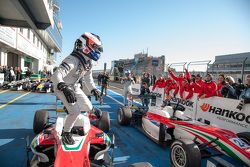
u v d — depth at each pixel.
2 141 5.12
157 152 4.96
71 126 2.97
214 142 4.07
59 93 2.98
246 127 5.54
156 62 23.30
